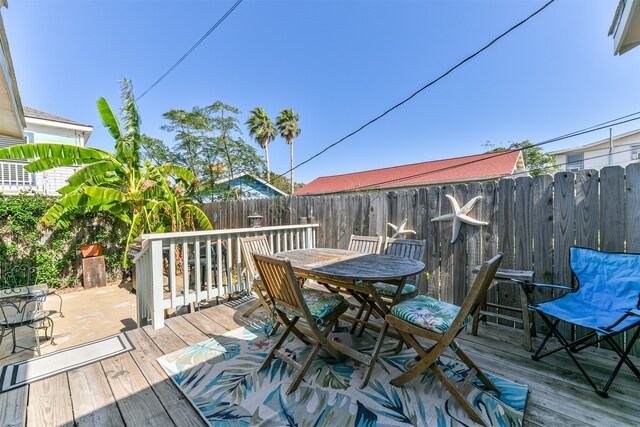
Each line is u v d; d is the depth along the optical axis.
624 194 2.22
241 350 2.29
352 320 2.53
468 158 12.37
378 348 1.90
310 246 4.49
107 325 4.11
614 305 2.00
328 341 1.92
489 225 2.88
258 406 1.62
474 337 2.49
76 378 1.92
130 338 2.54
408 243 3.06
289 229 4.21
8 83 2.27
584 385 1.79
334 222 4.31
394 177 13.01
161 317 2.81
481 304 2.58
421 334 1.68
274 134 18.84
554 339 2.46
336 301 2.08
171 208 6.02
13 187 7.45
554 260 2.53
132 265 5.76
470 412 1.51
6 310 4.39
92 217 6.37
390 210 3.65
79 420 1.53
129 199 5.79
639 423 1.46
